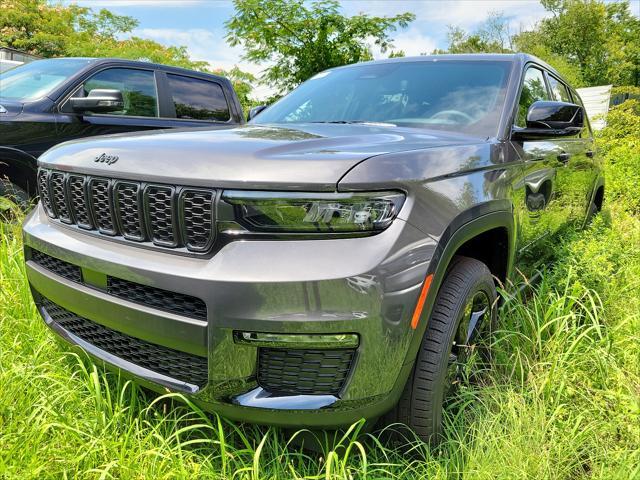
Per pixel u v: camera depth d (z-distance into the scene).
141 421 1.91
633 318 2.53
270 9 10.90
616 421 1.93
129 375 1.83
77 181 2.01
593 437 1.88
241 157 1.65
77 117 4.58
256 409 1.59
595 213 4.62
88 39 22.81
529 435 1.83
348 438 1.78
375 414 1.67
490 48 30.81
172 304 1.66
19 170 4.17
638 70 39.81
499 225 2.21
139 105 5.21
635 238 3.81
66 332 2.12
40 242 2.12
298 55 11.21
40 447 1.77
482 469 1.69
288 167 1.59
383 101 2.85
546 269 3.10
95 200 1.93
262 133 2.10
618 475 1.67
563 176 3.26
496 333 2.30
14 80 4.97
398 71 3.07
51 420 1.84
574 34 39.88
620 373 2.09
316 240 1.57
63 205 2.13
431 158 1.86
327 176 1.56
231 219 1.58
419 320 1.66
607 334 2.35
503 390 2.10
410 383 1.81
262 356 1.60
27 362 2.23
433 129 2.54
